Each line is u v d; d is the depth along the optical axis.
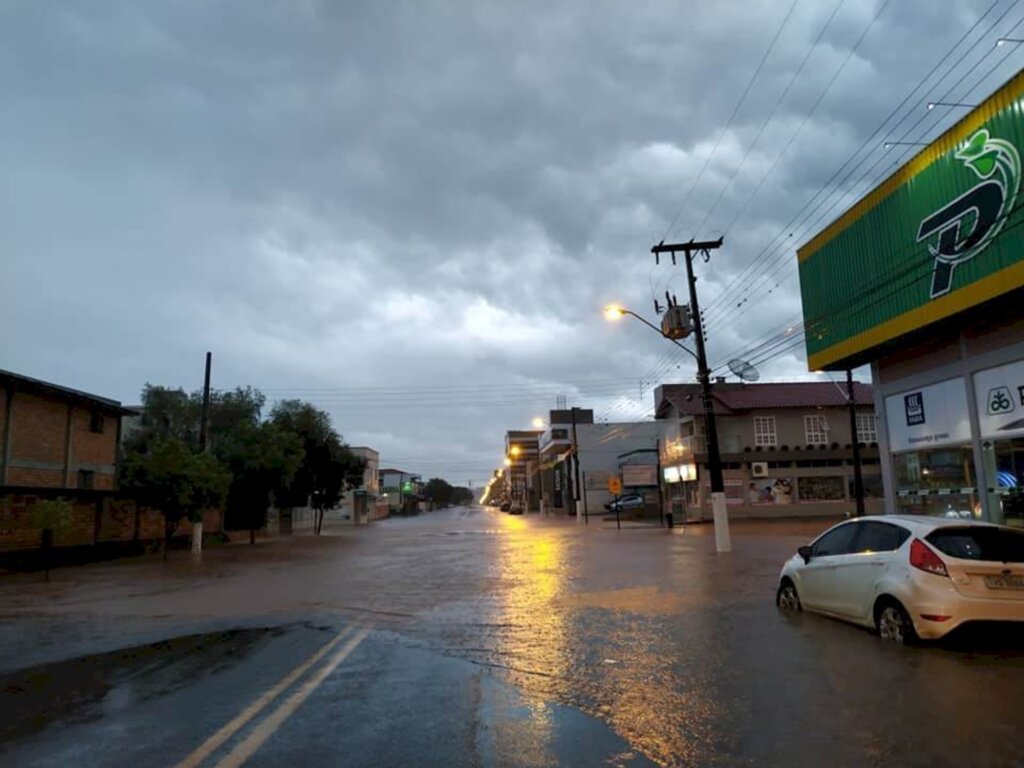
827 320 19.70
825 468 48.31
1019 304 14.37
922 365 17.50
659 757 5.18
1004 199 13.58
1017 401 14.66
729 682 7.12
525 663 8.26
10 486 24.98
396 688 7.25
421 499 155.00
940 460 17.08
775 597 12.84
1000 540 8.61
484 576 18.02
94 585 18.17
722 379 43.06
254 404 54.22
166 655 9.18
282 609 13.20
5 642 10.22
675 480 53.88
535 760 5.18
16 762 5.27
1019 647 8.28
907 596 8.37
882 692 6.59
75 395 31.59
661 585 15.06
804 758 5.05
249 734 5.84
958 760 4.91
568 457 83.50
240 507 39.28
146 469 27.47
